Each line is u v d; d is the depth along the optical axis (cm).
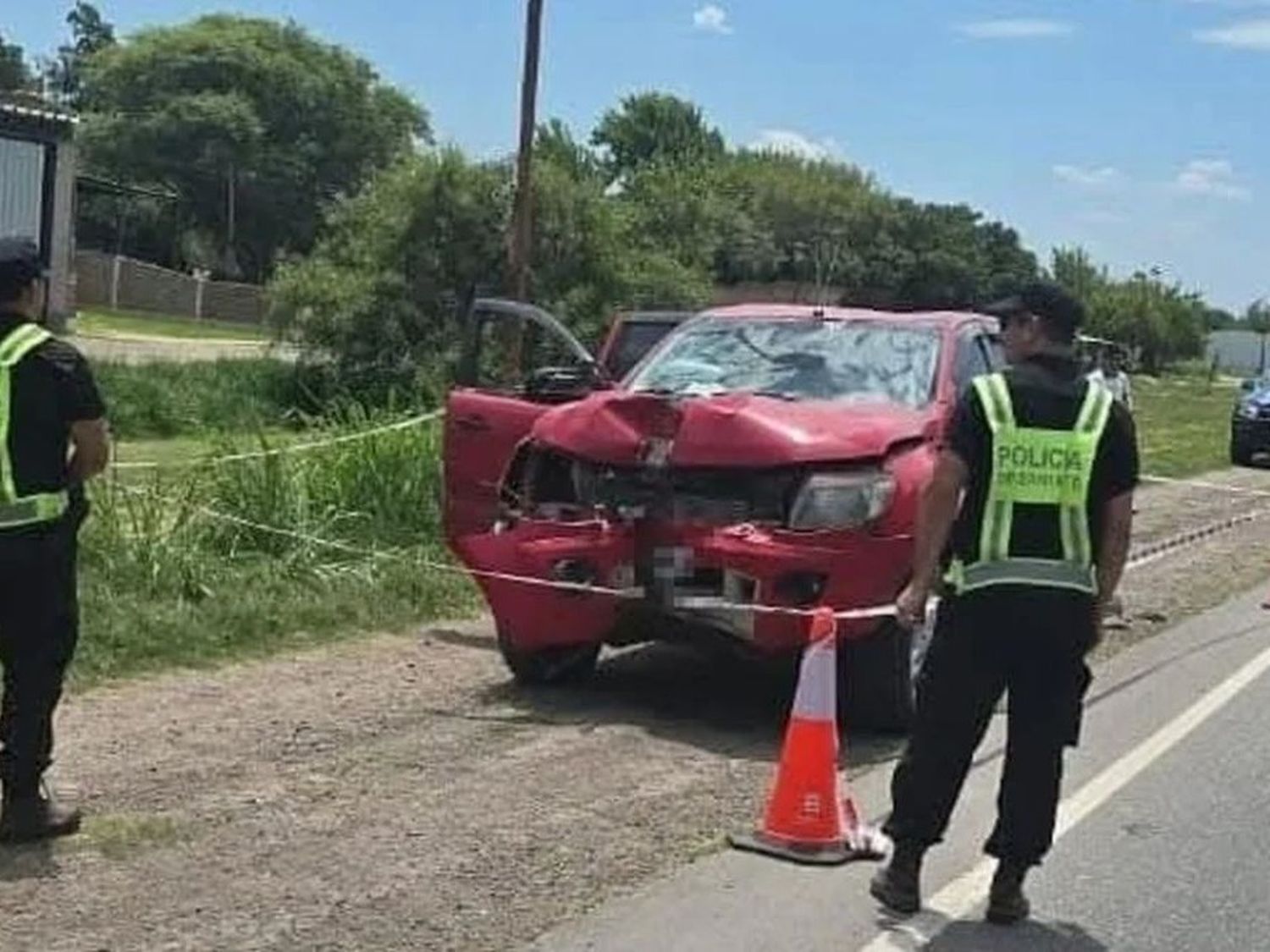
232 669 875
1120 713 879
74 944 498
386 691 848
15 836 582
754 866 603
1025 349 558
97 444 593
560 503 848
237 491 1148
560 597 817
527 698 850
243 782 672
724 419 793
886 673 795
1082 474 541
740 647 786
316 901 544
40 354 582
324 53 10088
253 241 9662
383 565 1109
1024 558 541
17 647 586
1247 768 771
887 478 776
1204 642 1107
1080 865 625
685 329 955
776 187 9306
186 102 9412
